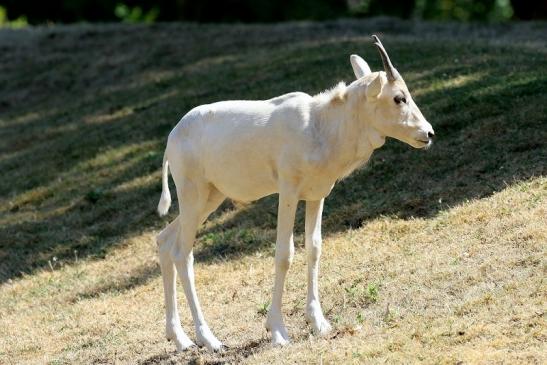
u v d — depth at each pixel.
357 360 12.53
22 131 29.36
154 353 14.86
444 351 12.36
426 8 58.34
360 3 56.72
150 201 22.14
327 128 13.38
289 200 13.52
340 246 17.52
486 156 19.70
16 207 23.70
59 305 18.05
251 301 16.12
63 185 24.25
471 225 16.69
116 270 19.30
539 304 13.05
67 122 29.06
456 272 14.85
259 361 13.15
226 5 55.38
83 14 55.97
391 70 13.05
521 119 20.66
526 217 16.08
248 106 14.00
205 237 19.50
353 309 14.73
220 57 31.86
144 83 30.94
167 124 26.38
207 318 15.72
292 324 14.73
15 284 19.55
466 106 22.05
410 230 17.45
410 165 20.36
